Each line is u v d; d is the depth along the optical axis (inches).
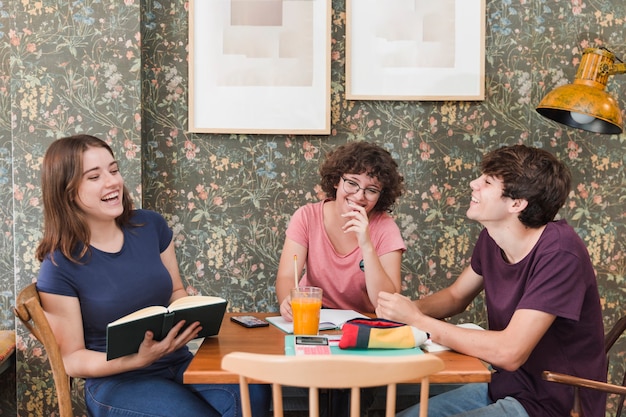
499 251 76.2
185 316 67.5
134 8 102.8
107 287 72.9
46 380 102.7
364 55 109.9
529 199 69.6
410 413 72.7
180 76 109.0
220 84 108.4
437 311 83.7
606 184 114.1
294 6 108.6
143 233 79.8
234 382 60.4
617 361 114.7
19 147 102.0
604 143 113.7
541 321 66.5
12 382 106.6
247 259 111.4
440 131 112.3
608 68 97.7
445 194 112.9
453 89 110.9
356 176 87.7
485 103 112.6
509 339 66.0
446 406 73.5
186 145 109.7
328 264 91.4
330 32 108.9
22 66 101.7
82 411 104.3
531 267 70.2
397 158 112.0
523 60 112.6
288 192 111.2
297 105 109.3
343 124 111.3
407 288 113.0
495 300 75.2
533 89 113.0
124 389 69.8
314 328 71.9
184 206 110.1
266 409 73.3
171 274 84.8
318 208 94.3
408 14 110.0
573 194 114.0
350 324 65.4
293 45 108.8
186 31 108.7
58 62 102.1
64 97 102.3
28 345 102.2
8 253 109.1
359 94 110.2
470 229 113.3
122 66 103.0
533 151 71.5
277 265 111.8
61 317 70.5
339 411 81.8
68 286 71.0
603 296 114.8
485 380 60.7
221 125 108.8
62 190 71.5
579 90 95.7
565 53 113.0
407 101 111.7
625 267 114.7
